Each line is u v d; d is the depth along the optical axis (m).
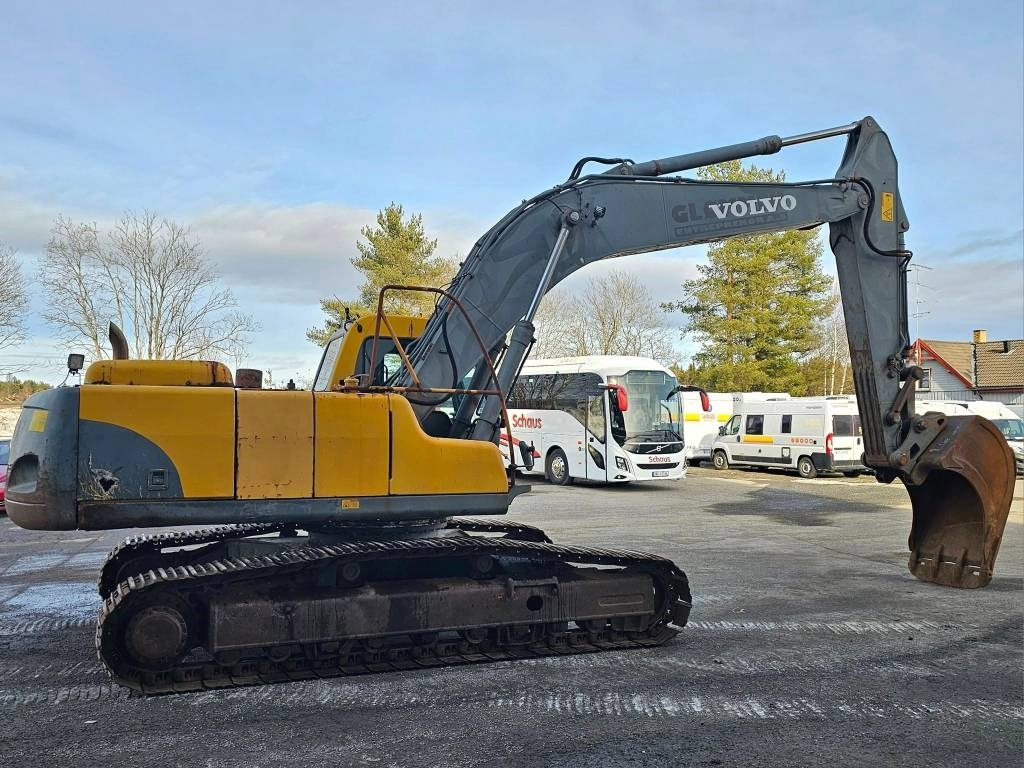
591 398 21.28
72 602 8.41
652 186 7.93
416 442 6.31
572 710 5.43
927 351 45.22
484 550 6.48
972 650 6.81
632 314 53.38
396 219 41.28
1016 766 4.59
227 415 5.84
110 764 4.59
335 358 7.56
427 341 7.11
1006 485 9.08
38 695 5.69
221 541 7.80
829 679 6.07
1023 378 42.34
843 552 11.50
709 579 9.61
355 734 5.02
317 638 6.00
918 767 4.57
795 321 41.16
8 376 28.84
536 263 7.48
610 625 6.94
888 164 9.04
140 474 5.65
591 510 16.47
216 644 5.75
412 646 6.45
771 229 8.40
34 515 5.51
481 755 4.71
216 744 4.87
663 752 4.76
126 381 6.22
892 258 9.01
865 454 8.97
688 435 30.39
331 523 6.68
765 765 4.59
